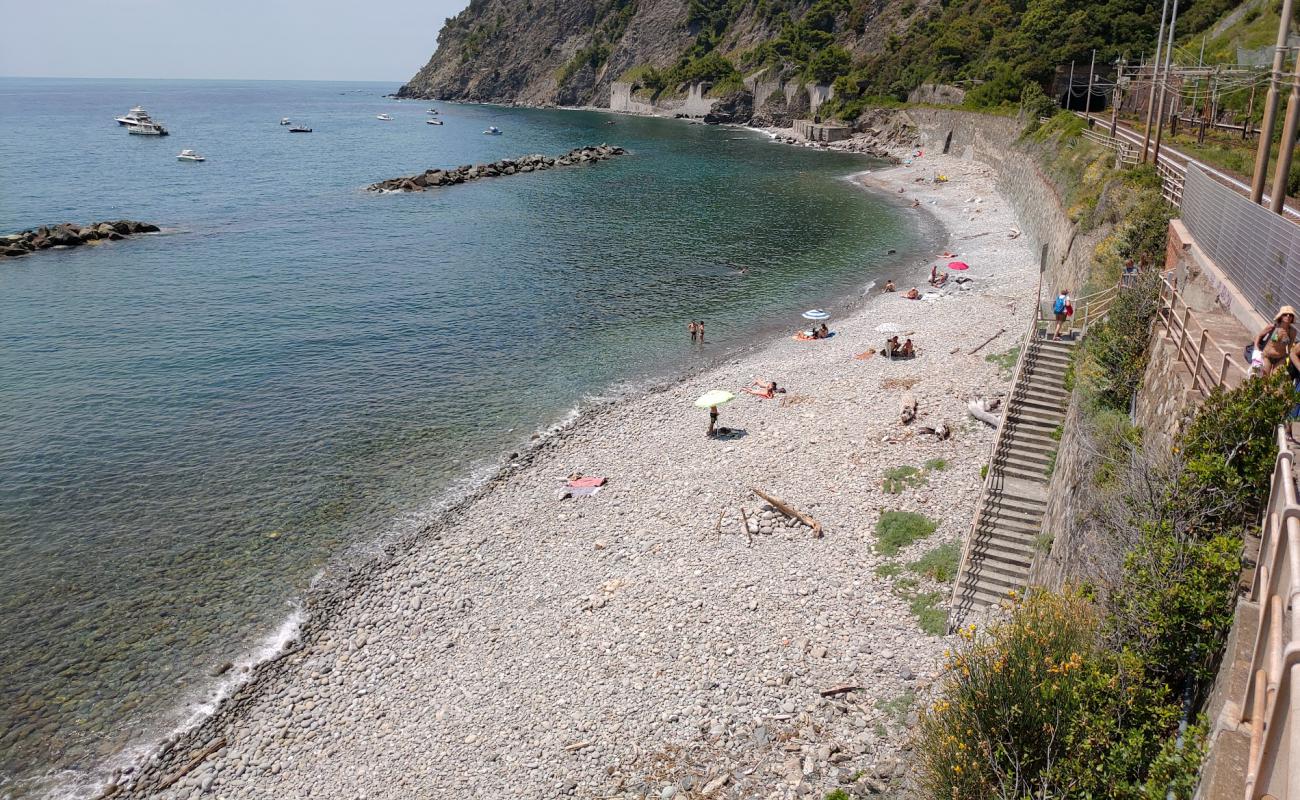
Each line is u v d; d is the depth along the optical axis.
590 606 25.89
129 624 25.78
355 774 20.58
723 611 25.12
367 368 45.84
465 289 60.84
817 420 37.41
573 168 129.12
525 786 19.67
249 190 106.56
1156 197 36.16
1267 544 9.84
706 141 169.12
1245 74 52.16
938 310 51.97
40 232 73.50
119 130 192.25
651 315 54.88
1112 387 24.23
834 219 84.75
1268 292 19.28
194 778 20.70
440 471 34.91
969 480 30.89
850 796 18.28
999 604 22.36
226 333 50.94
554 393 42.81
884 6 184.00
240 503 32.34
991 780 13.98
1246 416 14.34
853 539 28.30
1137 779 12.63
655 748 20.39
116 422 38.78
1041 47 116.31
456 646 24.73
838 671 22.33
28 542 29.59
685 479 33.28
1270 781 6.61
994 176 100.12
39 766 20.95
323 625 25.83
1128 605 14.02
